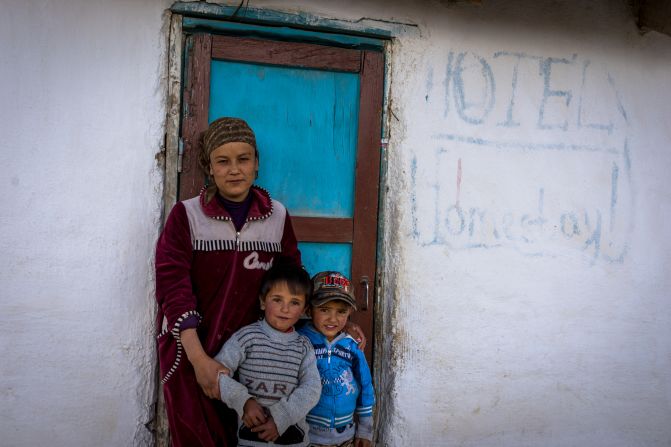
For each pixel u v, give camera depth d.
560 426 3.06
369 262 2.81
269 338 2.27
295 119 2.73
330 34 2.76
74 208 2.47
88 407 2.48
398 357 2.83
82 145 2.48
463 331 2.92
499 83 2.96
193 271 2.32
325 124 2.76
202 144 2.50
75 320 2.47
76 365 2.47
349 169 2.79
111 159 2.50
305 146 2.74
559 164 3.05
